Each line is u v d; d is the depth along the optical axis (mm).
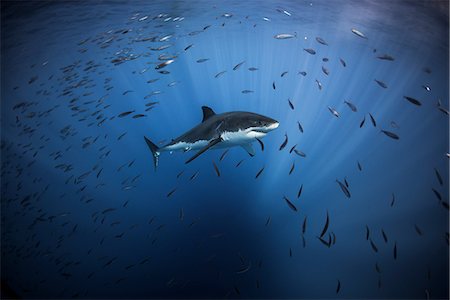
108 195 16172
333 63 26734
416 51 17672
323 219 13211
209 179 16328
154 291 9164
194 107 51000
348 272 10156
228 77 39312
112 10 14664
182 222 12672
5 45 15609
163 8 15148
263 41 24078
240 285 9234
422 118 29516
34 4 12812
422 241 11891
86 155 20750
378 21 14703
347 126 31406
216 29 20094
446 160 19406
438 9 12188
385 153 24062
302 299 8898
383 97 30094
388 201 15547
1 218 13352
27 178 16328
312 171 19234
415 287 9570
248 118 4973
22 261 10922
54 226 12930
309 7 15102
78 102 26141
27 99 22125
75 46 17672
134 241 11695
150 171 18828
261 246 11031
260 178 16828
